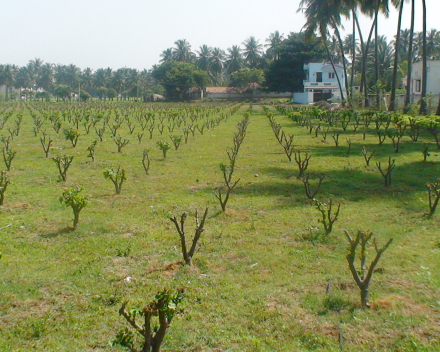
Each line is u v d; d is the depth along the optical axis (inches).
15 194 398.3
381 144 729.0
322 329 178.2
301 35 2817.4
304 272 235.8
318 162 568.7
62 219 326.6
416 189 415.8
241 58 3656.5
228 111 1802.4
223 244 278.5
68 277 230.8
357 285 214.5
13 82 4023.1
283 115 1565.0
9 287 218.5
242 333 178.9
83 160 586.2
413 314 186.9
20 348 169.8
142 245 275.3
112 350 169.3
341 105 1632.6
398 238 283.4
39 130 995.3
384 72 2469.2
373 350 164.7
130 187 429.7
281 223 317.7
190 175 486.9
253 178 469.7
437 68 1657.2
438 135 827.4
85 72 4527.6
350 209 350.9
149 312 150.6
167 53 3863.2
